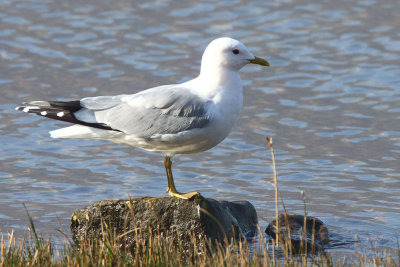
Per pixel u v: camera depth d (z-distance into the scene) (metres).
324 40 22.33
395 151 15.24
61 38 22.36
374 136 16.03
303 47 21.80
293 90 18.88
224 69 10.42
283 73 20.03
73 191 13.45
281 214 11.94
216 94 10.33
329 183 13.81
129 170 14.54
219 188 13.62
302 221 11.76
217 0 26.02
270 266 9.62
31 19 24.06
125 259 9.91
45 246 9.96
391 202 12.92
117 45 21.86
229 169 14.56
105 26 23.48
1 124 16.58
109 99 10.66
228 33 22.80
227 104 10.33
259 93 18.69
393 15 24.28
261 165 14.75
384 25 23.39
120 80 19.14
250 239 11.35
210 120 10.17
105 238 10.42
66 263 9.59
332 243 11.17
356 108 17.62
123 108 10.44
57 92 18.28
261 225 11.98
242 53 10.43
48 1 25.95
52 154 15.26
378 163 14.69
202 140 10.37
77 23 23.75
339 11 24.83
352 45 21.88
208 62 10.47
